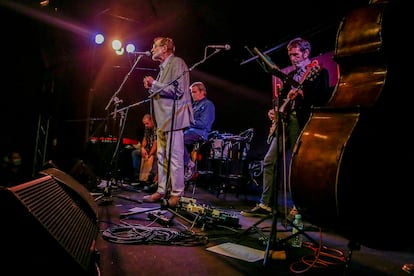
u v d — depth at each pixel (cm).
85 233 137
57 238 104
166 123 304
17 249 98
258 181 601
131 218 279
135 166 613
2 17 392
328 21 460
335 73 492
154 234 222
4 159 369
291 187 199
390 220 182
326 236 265
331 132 186
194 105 482
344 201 172
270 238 189
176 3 605
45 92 436
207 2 578
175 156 304
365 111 179
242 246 215
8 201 98
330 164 178
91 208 168
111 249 192
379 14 190
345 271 168
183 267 171
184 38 723
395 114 187
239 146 536
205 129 459
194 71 795
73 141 573
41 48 440
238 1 543
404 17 195
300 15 504
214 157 548
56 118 512
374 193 179
